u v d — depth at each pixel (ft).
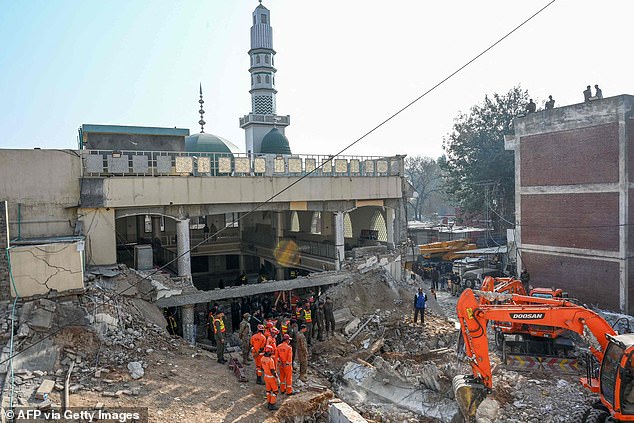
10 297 46.70
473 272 106.52
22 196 61.05
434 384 47.60
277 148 120.37
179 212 70.33
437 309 84.07
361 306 75.20
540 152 93.86
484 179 140.67
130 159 79.00
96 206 63.87
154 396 40.83
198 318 79.51
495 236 144.66
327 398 44.47
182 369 47.39
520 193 98.68
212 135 108.99
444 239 156.35
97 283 55.57
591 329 39.63
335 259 83.05
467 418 37.70
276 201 76.84
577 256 87.10
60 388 39.29
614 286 80.89
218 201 72.13
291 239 99.35
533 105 97.35
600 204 82.84
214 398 41.98
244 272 117.50
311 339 63.57
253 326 63.36
